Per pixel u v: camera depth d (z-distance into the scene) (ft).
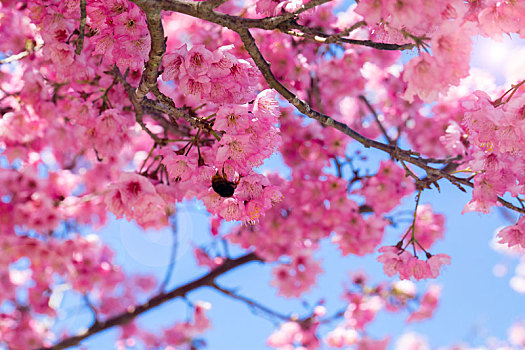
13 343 21.53
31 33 13.64
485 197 9.89
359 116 20.13
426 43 7.16
